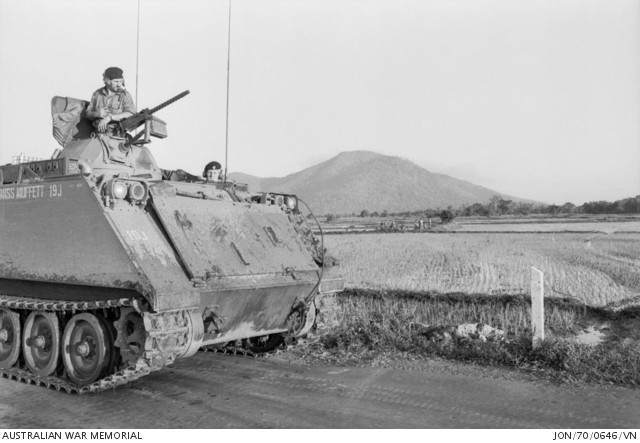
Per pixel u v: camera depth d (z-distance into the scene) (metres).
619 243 25.73
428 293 16.30
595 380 8.41
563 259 21.84
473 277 18.95
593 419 6.74
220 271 8.06
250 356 10.56
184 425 6.72
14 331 9.36
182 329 7.45
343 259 24.19
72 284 8.18
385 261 23.27
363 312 13.98
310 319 10.07
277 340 10.59
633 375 8.47
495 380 8.51
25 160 11.04
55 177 8.61
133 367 7.36
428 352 10.30
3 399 7.89
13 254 9.16
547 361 9.22
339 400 7.66
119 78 10.99
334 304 10.60
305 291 9.73
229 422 6.80
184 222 8.36
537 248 25.16
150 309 7.23
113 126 11.02
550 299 14.84
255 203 10.30
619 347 9.48
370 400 7.63
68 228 8.20
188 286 7.53
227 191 10.39
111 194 7.80
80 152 10.40
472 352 9.98
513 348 9.79
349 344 10.91
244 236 9.14
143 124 10.90
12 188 9.30
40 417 7.08
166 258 7.74
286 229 10.20
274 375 9.09
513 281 17.95
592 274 18.53
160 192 8.52
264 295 8.80
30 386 8.59
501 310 14.48
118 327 7.77
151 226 8.04
